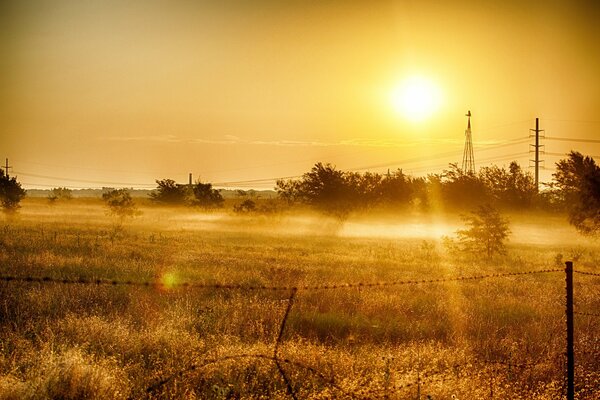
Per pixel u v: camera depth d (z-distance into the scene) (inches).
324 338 618.5
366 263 1245.1
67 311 606.9
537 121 3846.0
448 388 418.3
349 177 3277.6
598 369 502.3
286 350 490.0
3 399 366.9
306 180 3189.0
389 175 3491.6
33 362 432.8
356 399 394.3
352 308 741.9
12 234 1496.1
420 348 536.4
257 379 431.8
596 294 858.1
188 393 398.3
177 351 493.0
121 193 2979.8
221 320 614.5
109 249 1234.6
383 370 455.2
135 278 855.1
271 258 1275.8
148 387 398.6
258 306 667.4
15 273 834.8
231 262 1142.3
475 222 1557.6
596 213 1845.5
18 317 603.8
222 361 446.6
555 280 1054.4
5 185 2731.3
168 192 4224.9
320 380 430.0
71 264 957.2
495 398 417.7
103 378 396.8
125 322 584.4
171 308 655.1
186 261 1117.1
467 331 647.8
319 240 2036.2
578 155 1891.0
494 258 1515.7
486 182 3503.9
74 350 443.8
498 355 551.5
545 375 482.6
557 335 601.9
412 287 890.7
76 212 3513.8
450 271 1161.4
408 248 1721.2
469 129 3946.9
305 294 782.5
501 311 748.6
